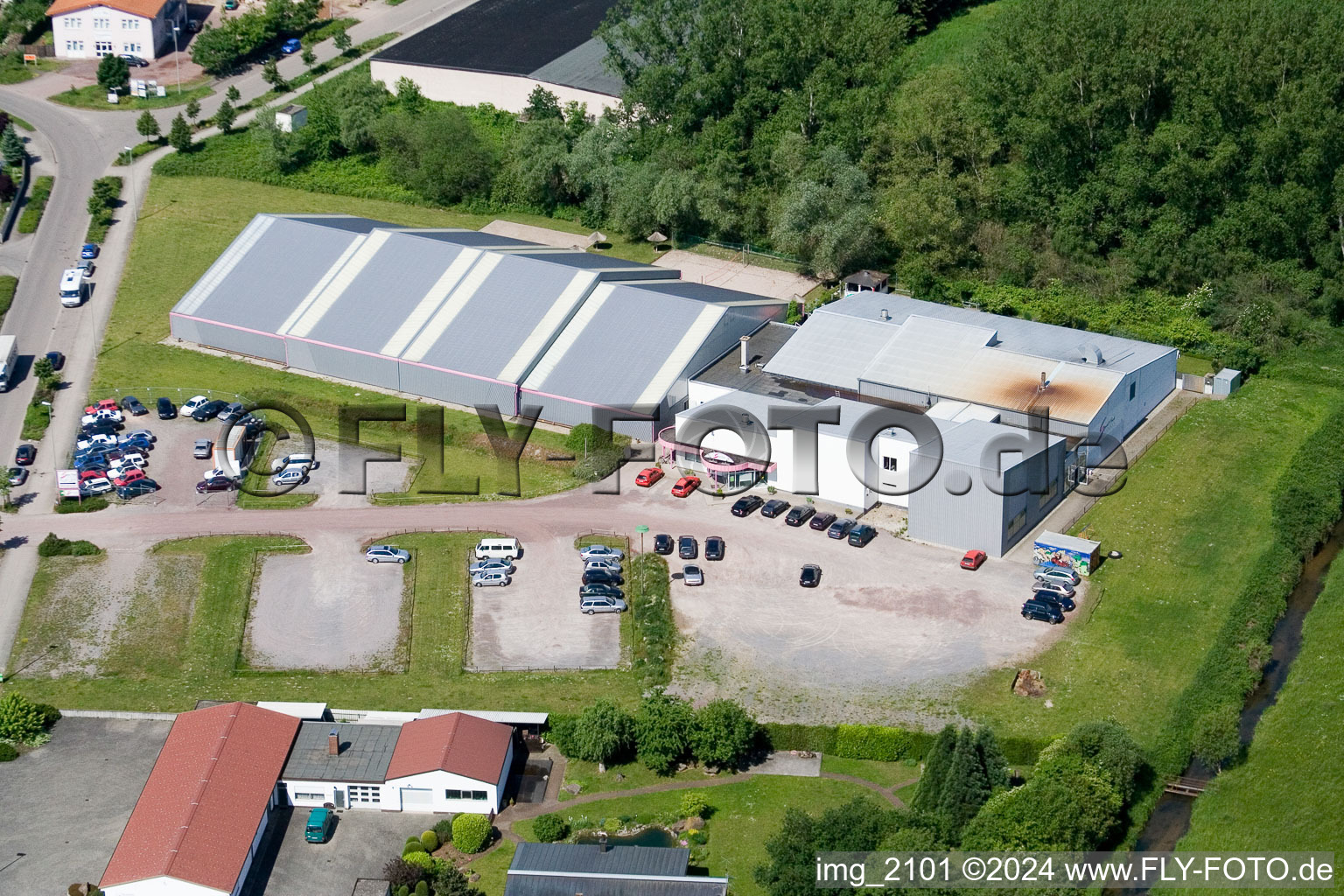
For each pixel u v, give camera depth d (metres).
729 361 150.75
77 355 162.75
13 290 175.75
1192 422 148.00
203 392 155.12
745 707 108.75
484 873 94.56
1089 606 119.69
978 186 177.75
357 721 107.19
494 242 174.38
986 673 112.00
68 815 99.62
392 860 95.69
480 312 156.88
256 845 96.25
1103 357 144.62
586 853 93.00
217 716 103.69
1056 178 178.12
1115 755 98.25
